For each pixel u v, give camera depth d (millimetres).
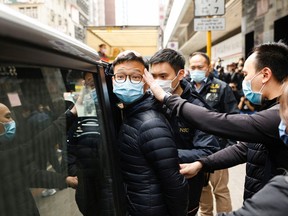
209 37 6168
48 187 842
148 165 1481
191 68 3254
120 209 1312
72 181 1010
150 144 1438
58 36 879
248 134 1398
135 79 1521
